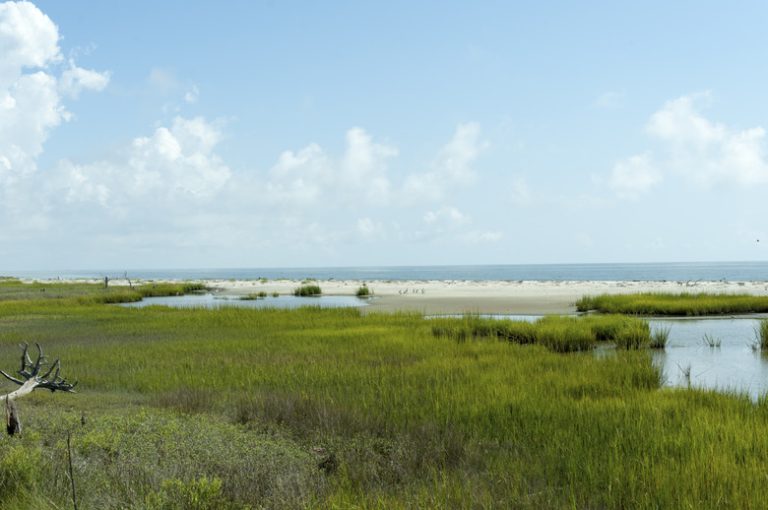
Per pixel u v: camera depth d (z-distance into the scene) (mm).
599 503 6340
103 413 10438
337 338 21438
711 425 8883
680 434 8320
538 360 15844
